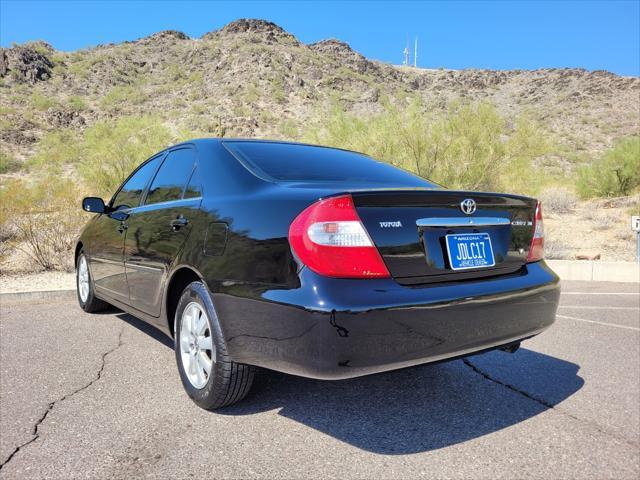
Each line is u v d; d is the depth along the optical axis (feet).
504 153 46.60
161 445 8.41
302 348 7.50
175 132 188.03
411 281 8.04
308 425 9.21
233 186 9.81
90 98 292.61
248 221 8.69
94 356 13.05
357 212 7.69
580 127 250.57
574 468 7.91
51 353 13.28
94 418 9.41
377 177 11.14
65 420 9.32
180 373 10.25
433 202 8.46
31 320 16.92
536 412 10.00
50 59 333.62
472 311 8.36
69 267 27.14
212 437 8.70
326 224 7.57
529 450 8.45
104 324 16.35
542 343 15.20
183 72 356.18
